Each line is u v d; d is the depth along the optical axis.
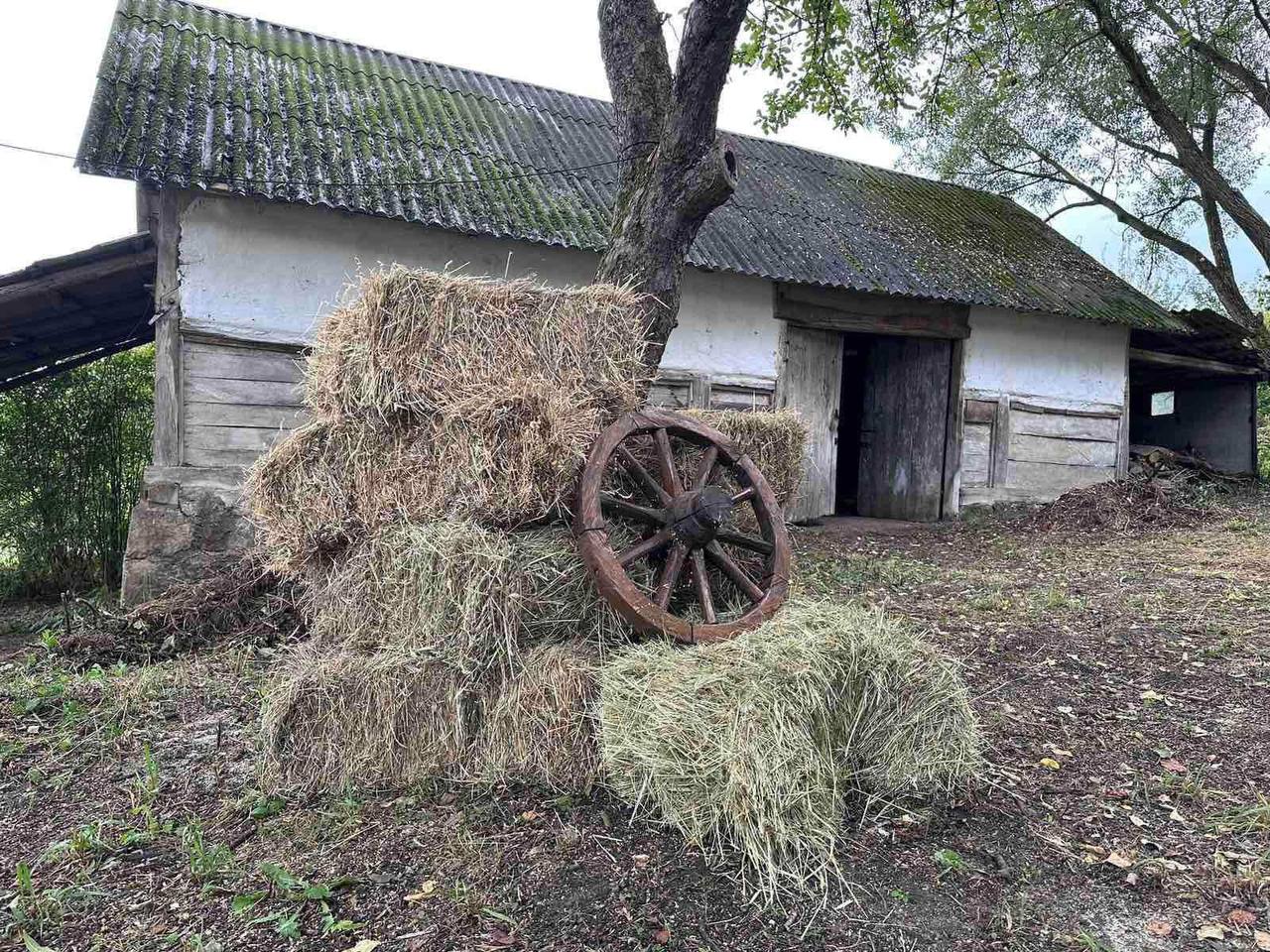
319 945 1.75
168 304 5.29
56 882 2.02
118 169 4.80
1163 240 12.38
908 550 6.96
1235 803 2.35
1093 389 9.48
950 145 12.81
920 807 2.35
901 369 9.20
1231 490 9.66
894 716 2.39
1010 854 2.12
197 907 1.90
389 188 5.75
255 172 5.30
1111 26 10.30
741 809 2.00
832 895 1.93
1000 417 8.87
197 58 6.51
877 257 7.99
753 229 7.57
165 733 2.99
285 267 5.63
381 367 2.67
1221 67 10.35
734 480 3.45
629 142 4.65
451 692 2.54
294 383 5.63
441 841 2.17
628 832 2.20
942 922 1.83
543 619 2.70
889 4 6.48
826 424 8.38
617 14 4.68
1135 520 7.86
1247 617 4.33
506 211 6.09
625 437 2.98
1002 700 3.20
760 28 6.61
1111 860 2.08
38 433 6.60
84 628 4.43
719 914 1.85
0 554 6.96
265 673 3.58
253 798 2.45
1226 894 1.94
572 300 2.92
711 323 7.38
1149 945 1.76
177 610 4.29
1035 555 6.58
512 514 2.71
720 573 3.24
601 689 2.45
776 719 2.09
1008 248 9.62
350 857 2.11
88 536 6.73
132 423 6.94
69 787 2.57
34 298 5.19
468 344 2.72
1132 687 3.35
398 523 2.78
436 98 7.54
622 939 1.76
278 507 2.94
